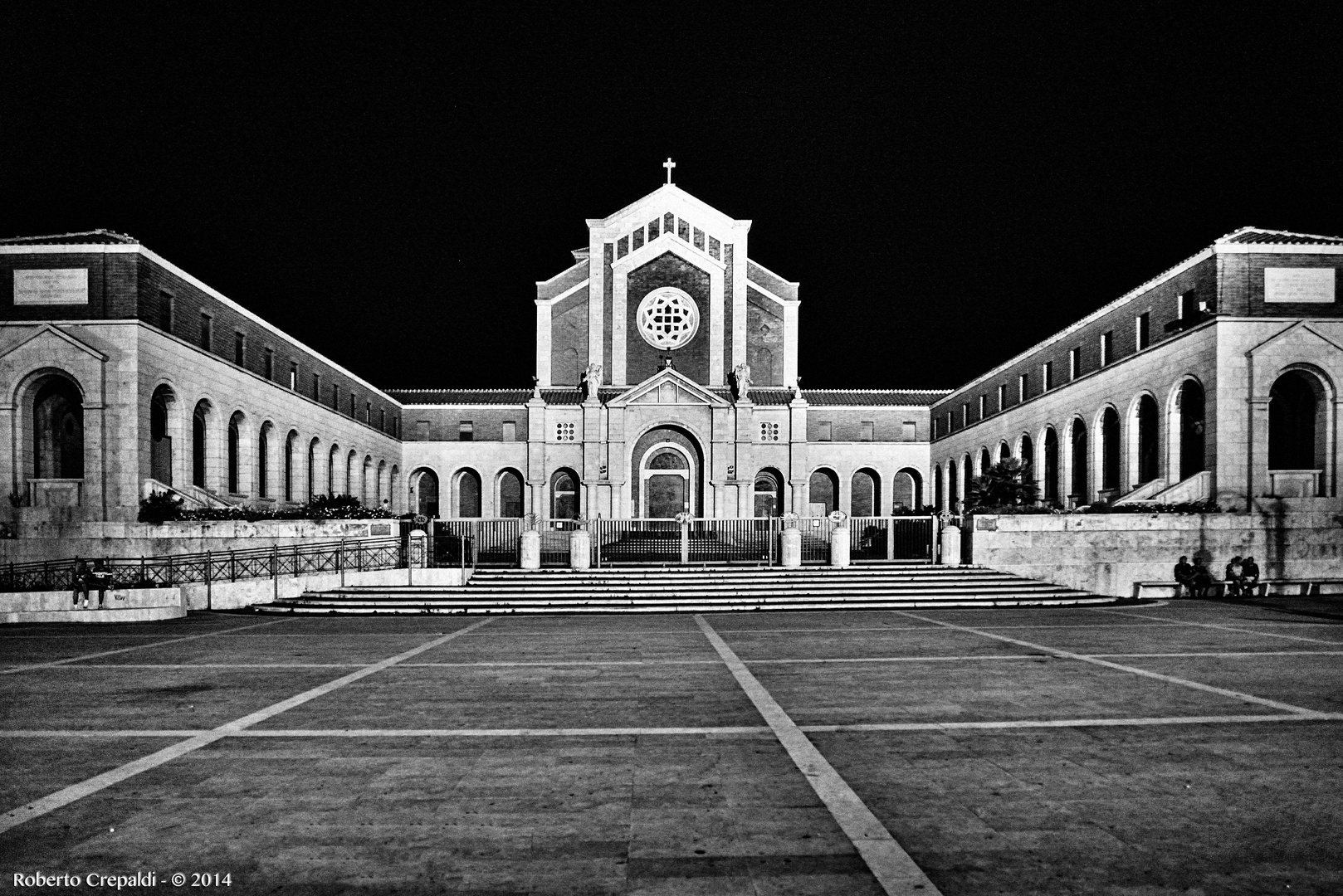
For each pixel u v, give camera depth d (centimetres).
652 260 5803
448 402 6122
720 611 2447
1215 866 607
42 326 3109
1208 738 948
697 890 565
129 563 2984
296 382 4516
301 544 3086
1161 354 3453
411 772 832
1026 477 3734
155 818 706
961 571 2870
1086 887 572
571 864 609
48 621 2306
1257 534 3052
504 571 2877
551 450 5662
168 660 1556
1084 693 1205
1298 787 779
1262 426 3084
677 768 844
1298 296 3131
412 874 594
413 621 2275
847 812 716
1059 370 4394
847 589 2650
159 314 3306
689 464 5406
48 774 828
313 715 1082
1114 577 3047
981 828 680
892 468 6247
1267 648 1634
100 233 3219
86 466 3097
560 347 5925
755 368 5916
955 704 1138
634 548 3203
